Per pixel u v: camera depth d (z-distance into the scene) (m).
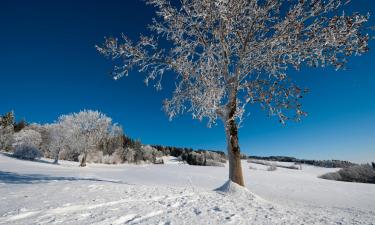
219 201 10.27
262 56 12.66
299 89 12.31
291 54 12.06
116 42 12.82
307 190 25.36
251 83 13.05
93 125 51.94
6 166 31.94
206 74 12.59
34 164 41.31
